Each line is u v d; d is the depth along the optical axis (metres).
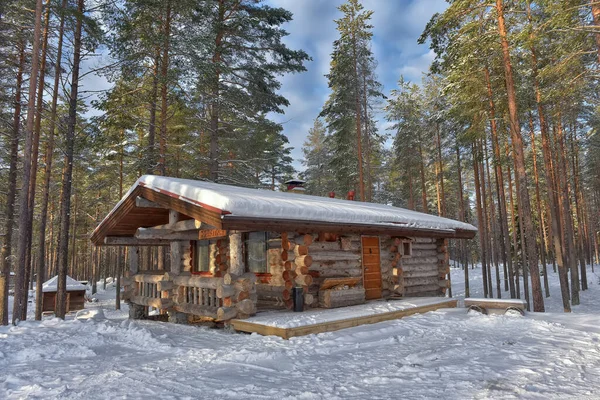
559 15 11.12
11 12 13.11
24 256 10.88
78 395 4.25
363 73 25.14
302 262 9.11
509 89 13.61
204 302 9.44
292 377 4.86
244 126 19.67
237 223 7.69
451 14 13.71
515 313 9.22
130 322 8.67
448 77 15.43
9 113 15.75
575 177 26.83
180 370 5.24
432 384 4.39
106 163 23.70
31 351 6.23
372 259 11.98
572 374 4.65
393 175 38.28
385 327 8.03
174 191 8.87
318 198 12.88
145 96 16.62
